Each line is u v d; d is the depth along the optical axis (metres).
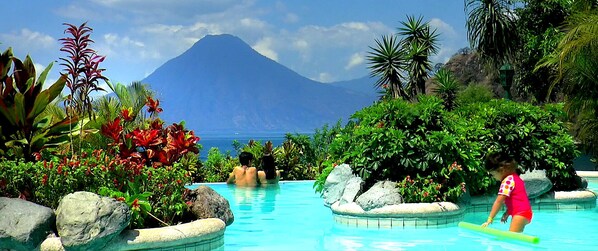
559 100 31.17
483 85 46.41
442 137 10.75
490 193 11.98
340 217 10.64
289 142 20.94
